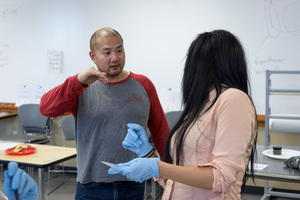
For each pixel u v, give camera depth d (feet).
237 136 3.11
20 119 13.64
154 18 12.35
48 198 11.43
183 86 3.65
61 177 13.67
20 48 14.21
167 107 12.43
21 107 13.64
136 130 4.14
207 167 3.19
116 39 5.50
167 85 12.42
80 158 5.68
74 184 12.91
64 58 13.66
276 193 10.46
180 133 3.55
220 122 3.21
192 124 3.44
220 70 3.40
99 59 5.49
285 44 10.98
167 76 12.39
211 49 3.43
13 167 2.84
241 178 3.51
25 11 14.01
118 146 5.53
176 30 12.13
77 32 13.41
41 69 13.99
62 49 13.65
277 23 10.98
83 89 5.66
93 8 13.11
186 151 3.51
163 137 6.07
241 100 3.20
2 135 14.23
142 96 5.82
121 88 5.73
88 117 5.58
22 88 14.32
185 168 3.23
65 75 13.73
